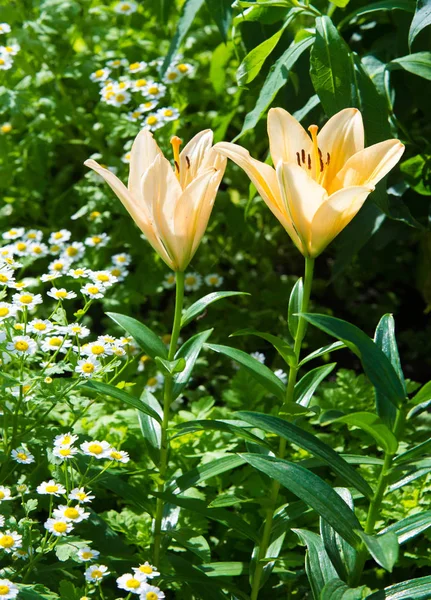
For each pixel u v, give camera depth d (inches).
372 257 83.0
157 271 80.7
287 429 58.3
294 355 60.0
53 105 82.5
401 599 57.6
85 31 85.7
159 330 81.0
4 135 83.0
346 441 71.7
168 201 59.2
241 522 62.6
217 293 62.3
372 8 69.6
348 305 85.8
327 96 66.8
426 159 72.8
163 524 65.0
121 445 69.6
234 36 74.7
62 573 63.9
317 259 88.3
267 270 84.9
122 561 64.3
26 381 64.6
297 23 80.6
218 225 84.1
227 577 65.9
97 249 79.3
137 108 82.8
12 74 83.8
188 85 84.0
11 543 60.4
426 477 66.7
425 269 81.0
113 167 79.8
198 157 61.6
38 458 66.2
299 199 57.6
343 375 72.2
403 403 57.1
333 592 57.4
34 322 64.6
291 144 59.7
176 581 63.8
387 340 59.0
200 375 78.7
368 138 67.5
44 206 85.7
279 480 57.9
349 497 59.9
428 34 71.6
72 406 64.3
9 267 65.7
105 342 64.9
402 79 73.7
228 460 63.0
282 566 64.9
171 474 67.9
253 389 72.1
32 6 88.0
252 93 79.9
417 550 66.5
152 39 85.1
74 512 61.2
